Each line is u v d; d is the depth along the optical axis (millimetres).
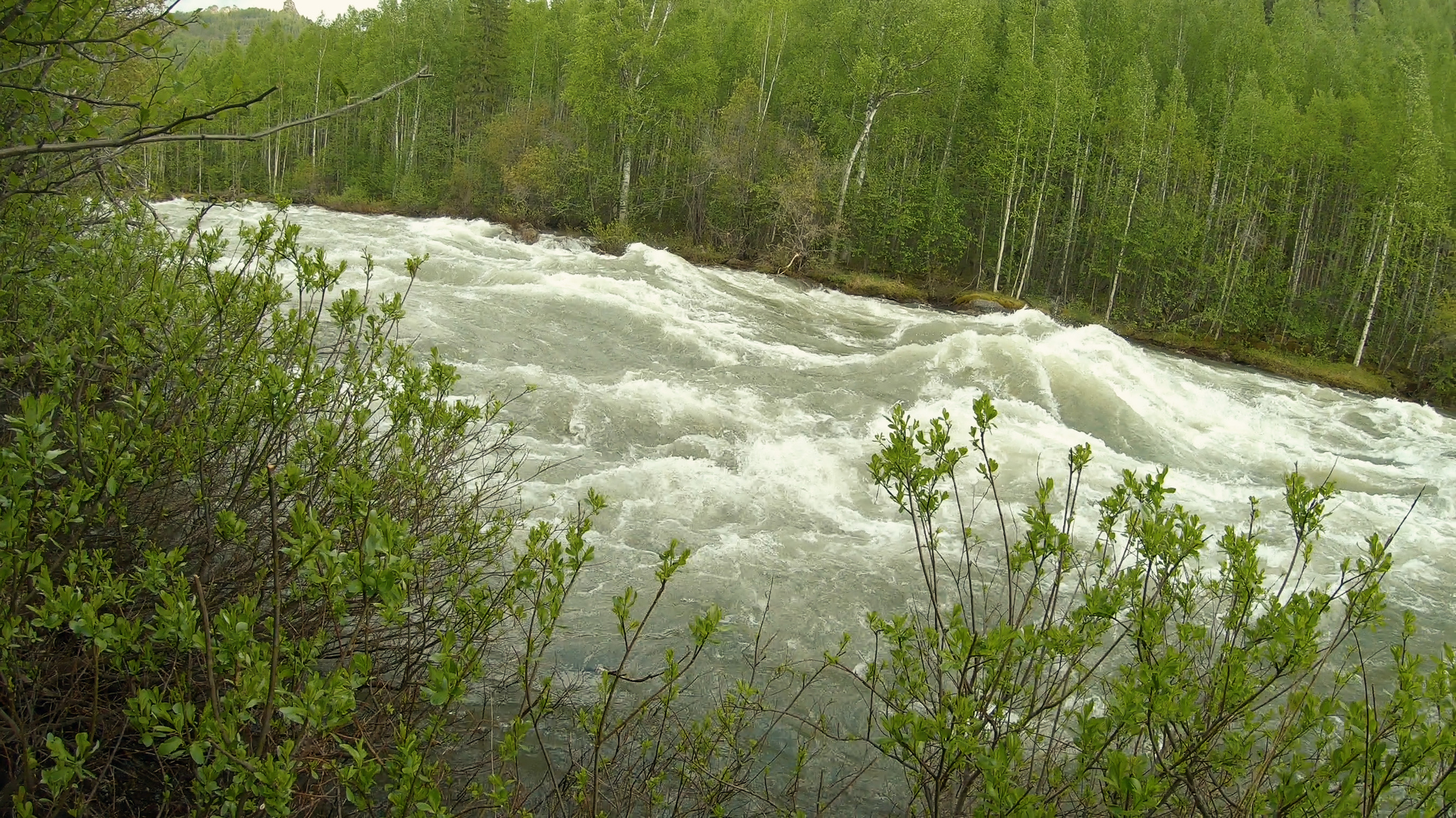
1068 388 14680
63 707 3197
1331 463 14078
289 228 4504
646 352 14703
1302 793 2592
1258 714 5473
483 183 38562
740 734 5293
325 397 4336
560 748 4754
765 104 37750
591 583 7062
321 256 4535
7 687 2822
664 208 39312
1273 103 33688
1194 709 2682
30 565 2574
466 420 4688
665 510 8664
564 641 6043
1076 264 36219
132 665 2836
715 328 17219
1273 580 8828
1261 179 32656
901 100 34656
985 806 2680
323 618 3389
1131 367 17438
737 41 40625
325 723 2338
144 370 4469
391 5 46781
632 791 4324
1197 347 29281
